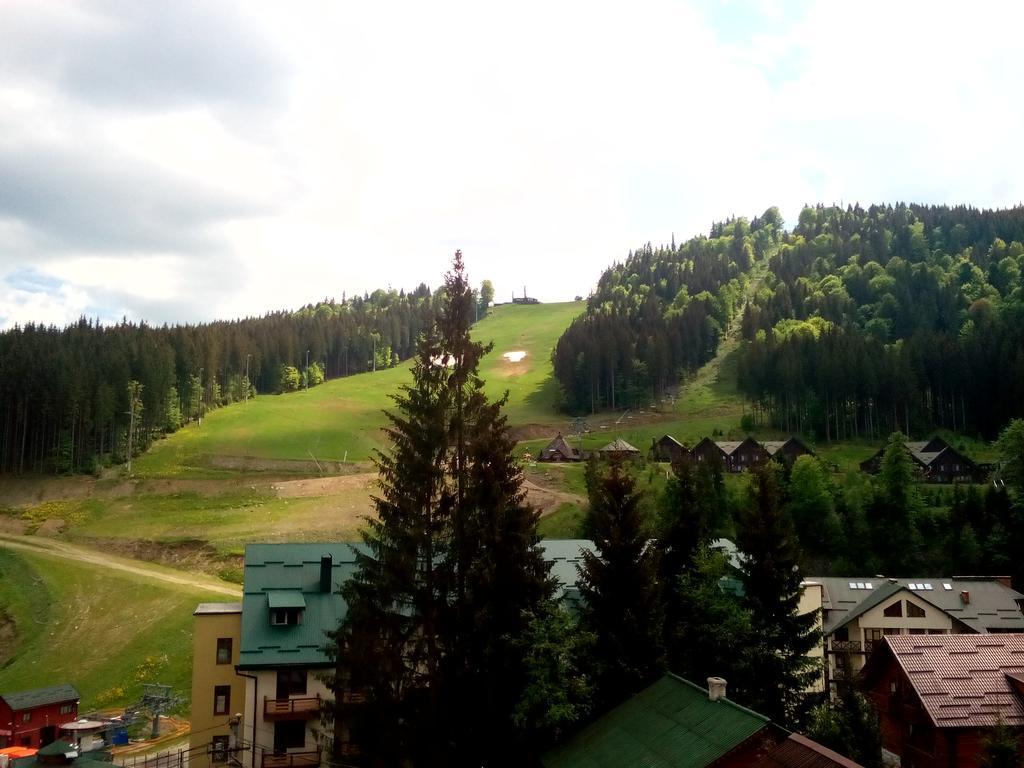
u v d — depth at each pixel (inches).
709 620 1752.0
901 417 7042.3
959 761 1521.9
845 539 4001.0
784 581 1827.0
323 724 1526.8
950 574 3823.8
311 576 2053.4
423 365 1673.2
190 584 4143.7
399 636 1509.6
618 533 1643.7
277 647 1862.7
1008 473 4490.7
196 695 1998.0
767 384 7544.3
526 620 1497.3
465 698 1483.8
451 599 1595.7
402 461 1608.0
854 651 2714.1
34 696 2780.5
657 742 1218.6
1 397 6594.5
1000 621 2797.7
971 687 1616.6
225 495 5861.2
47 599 4005.9
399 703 1469.0
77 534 5246.1
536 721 1413.6
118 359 7175.2
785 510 1955.0
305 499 5590.6
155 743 2583.7
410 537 1542.8
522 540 1553.9
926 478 5418.3
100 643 3528.5
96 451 6791.3
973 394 6914.4
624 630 1585.9
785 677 1713.8
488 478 1590.8
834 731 1524.4
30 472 6446.9
